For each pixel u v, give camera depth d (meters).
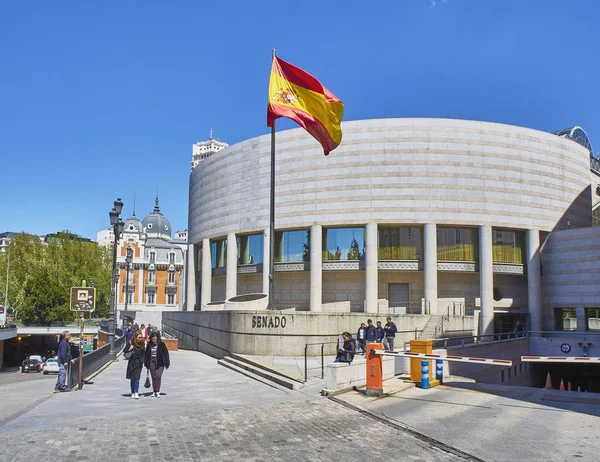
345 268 44.03
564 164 46.97
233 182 49.94
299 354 26.62
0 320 64.88
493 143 44.22
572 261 44.56
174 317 53.50
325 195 44.47
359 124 44.34
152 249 112.44
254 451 10.34
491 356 33.47
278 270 46.50
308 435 11.67
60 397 16.36
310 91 26.64
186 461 9.59
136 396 16.09
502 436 11.73
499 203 43.75
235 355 26.23
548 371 44.72
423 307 42.06
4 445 10.45
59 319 82.50
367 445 10.94
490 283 42.88
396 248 44.16
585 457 10.19
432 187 43.09
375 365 16.64
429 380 19.55
